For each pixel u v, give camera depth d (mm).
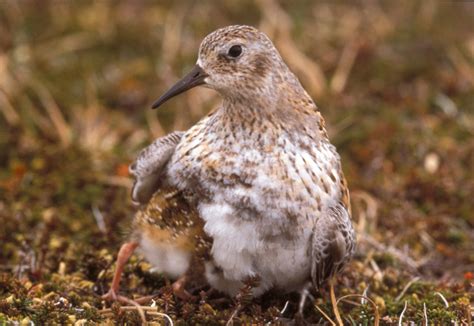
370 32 16812
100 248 10891
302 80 15414
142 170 9570
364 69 15734
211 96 14914
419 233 11938
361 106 14781
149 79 15430
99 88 15203
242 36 9188
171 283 10195
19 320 8766
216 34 9328
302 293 9852
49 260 10578
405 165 13523
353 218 12102
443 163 13523
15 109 14438
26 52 15773
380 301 9891
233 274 9156
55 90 14992
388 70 15719
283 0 17688
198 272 9492
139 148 13898
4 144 13695
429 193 12680
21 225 11406
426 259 11453
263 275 9273
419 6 17875
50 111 14461
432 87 15352
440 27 17281
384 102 14953
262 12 17281
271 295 9750
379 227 12094
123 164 13141
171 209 9273
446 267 11344
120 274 9812
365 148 13688
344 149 13883
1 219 11406
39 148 13484
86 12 16953
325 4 17688
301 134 9148
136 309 9367
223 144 9023
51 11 16969
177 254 9406
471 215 12359
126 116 14742
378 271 10828
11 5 16891
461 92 15242
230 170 8914
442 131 14281
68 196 12359
